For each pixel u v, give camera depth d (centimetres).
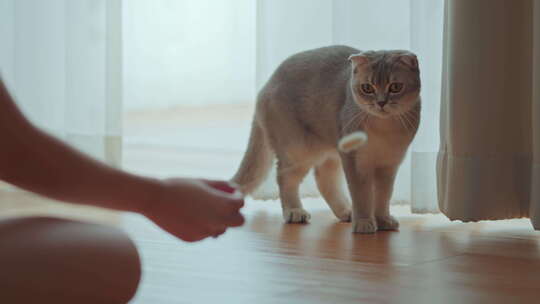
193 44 684
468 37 237
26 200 318
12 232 74
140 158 488
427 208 266
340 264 185
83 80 344
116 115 332
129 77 682
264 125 279
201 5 678
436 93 264
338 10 286
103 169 78
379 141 244
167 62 688
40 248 74
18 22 368
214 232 83
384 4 283
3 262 71
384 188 252
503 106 238
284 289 153
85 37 343
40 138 74
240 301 142
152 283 158
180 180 84
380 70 236
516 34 238
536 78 226
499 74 237
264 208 304
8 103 71
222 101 682
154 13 682
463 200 240
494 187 239
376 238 231
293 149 270
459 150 240
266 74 303
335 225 261
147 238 224
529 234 237
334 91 258
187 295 147
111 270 79
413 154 264
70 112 345
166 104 686
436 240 227
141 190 80
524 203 241
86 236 78
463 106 238
